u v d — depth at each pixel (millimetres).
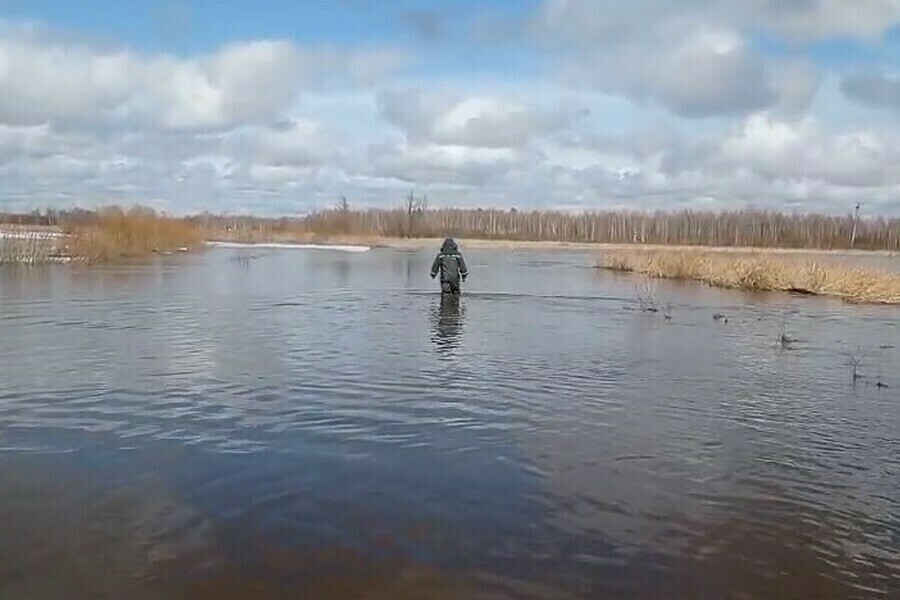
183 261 47656
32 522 6191
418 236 114125
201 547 5789
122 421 9266
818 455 8398
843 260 62844
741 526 6383
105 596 5059
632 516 6535
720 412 10266
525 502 6797
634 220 124438
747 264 35000
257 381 11672
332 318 19938
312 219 113000
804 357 15125
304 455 8031
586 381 12109
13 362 13023
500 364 13484
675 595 5207
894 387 12219
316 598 5094
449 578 5379
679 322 20609
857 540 6176
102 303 22875
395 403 10375
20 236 44719
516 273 42938
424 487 7129
